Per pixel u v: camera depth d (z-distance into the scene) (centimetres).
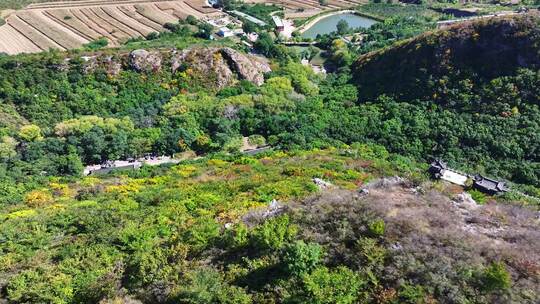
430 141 7488
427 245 2383
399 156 6981
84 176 6762
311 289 2191
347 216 2719
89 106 8794
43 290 2944
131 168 7225
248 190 4409
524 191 5762
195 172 6066
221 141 8075
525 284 2130
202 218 3506
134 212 4150
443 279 2166
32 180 6359
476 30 8988
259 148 8106
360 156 6681
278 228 2691
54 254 3544
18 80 8875
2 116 8069
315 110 9044
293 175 5069
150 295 2584
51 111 8550
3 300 2989
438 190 3494
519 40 8306
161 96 9450
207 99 9181
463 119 7819
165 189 5022
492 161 6831
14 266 3438
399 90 9269
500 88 7988
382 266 2288
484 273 2172
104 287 2800
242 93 9750
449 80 8700
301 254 2361
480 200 4038
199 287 2414
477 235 2562
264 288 2362
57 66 9356
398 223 2588
